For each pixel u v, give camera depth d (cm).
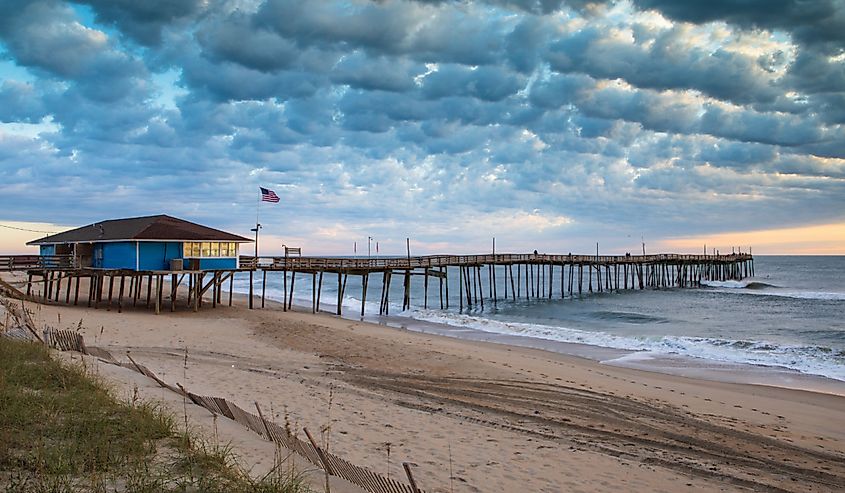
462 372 1934
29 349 1388
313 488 711
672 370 2320
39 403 943
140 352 2034
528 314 4712
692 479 1033
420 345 2514
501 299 6272
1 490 615
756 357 2608
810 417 1588
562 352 2742
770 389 1964
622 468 1052
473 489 879
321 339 2578
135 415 901
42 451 720
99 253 3669
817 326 3912
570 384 1800
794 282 9138
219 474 708
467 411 1434
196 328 2727
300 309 4369
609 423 1391
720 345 2936
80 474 684
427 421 1289
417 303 5797
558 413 1459
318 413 1287
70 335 1695
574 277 11619
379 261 4566
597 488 934
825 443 1336
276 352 2225
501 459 1040
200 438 863
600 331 3669
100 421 866
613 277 11294
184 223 3809
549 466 1022
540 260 5969
